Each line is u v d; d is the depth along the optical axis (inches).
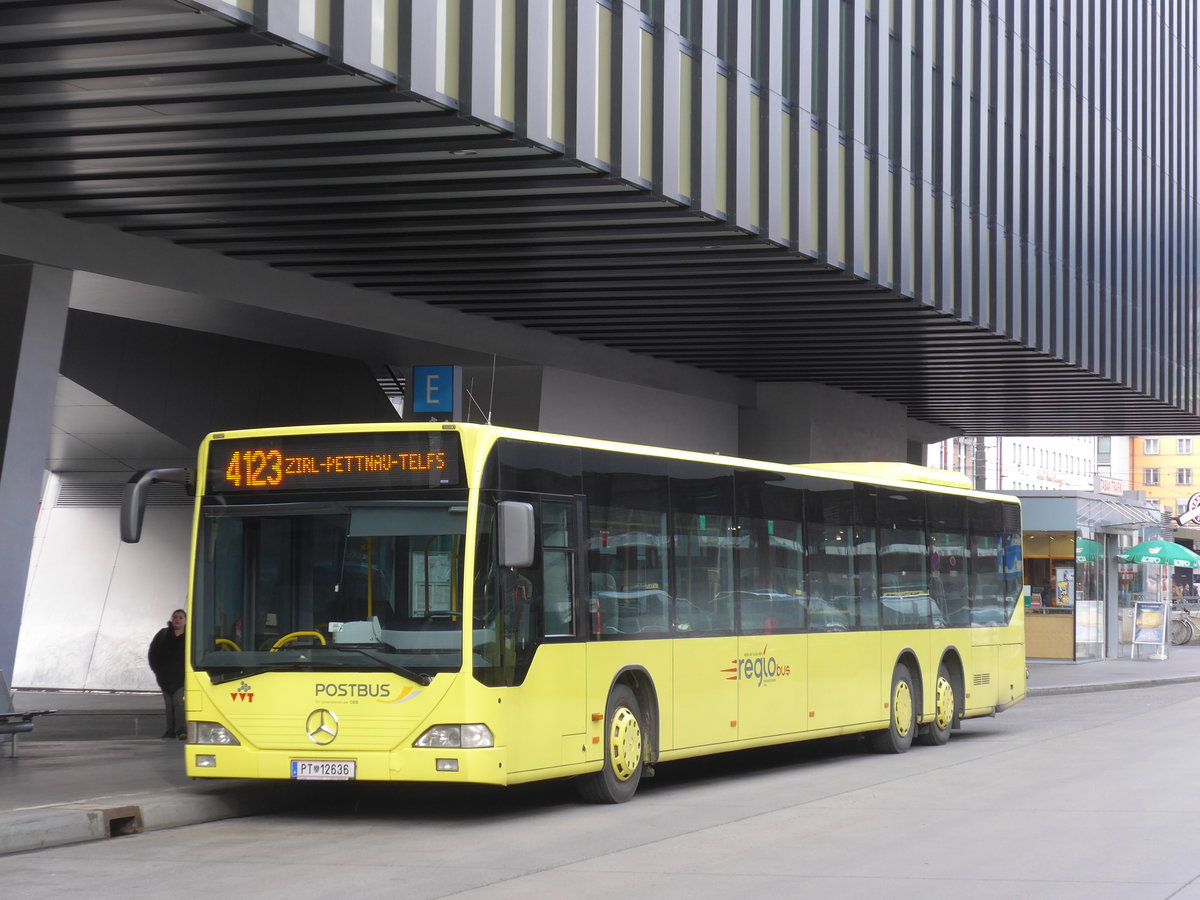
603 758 515.2
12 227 670.5
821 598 664.4
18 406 677.3
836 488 687.1
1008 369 1246.9
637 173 676.7
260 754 471.5
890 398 1445.6
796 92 840.3
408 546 470.0
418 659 461.1
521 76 603.5
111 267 717.3
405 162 619.8
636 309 940.0
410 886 362.6
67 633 1136.2
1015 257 1146.7
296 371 1044.5
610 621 522.6
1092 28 1344.7
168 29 475.2
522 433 490.0
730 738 586.6
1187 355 1636.3
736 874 377.7
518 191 673.0
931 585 774.5
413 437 474.6
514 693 470.0
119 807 463.2
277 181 639.1
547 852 417.7
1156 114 1551.4
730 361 1167.0
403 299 896.3
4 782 537.0
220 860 406.3
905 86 975.0
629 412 1124.5
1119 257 1398.9
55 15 462.3
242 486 488.1
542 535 493.0
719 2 777.6
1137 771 616.7
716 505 593.6
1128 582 1838.1
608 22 673.6
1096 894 344.8
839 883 362.9
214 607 485.4
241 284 786.8
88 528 1154.7
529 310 938.1
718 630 585.3
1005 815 485.1
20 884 370.0
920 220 984.3
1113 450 5211.6
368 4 520.4
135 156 601.9
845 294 928.9
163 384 968.3
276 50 495.2
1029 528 1624.0
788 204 828.6
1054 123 1246.3
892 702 723.4
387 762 459.5
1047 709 1043.9
